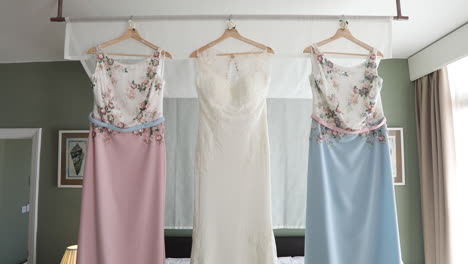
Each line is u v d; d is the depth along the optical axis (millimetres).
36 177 3238
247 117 1614
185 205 3215
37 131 3283
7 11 2219
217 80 1623
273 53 1668
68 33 1683
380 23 1749
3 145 4191
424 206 3115
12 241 4320
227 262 1547
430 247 3049
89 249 1524
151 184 1579
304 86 2359
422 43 2947
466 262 2688
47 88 3359
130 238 1549
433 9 2252
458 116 2801
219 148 1612
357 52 1722
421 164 3203
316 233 1555
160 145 1601
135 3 2102
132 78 1602
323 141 1628
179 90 2549
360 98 1622
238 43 1716
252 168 1610
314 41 1722
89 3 2102
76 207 3225
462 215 2730
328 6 2152
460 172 2760
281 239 3246
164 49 1697
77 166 3219
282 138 3262
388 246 1563
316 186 1582
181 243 3215
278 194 3215
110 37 1688
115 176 1585
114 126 1580
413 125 3359
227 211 1580
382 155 1643
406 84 3395
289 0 2068
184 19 1712
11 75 3393
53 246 3191
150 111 1598
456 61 2760
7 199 4230
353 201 1627
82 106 3332
